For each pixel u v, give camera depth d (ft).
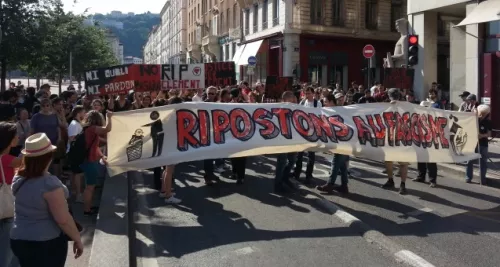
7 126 13.42
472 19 45.80
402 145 26.86
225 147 23.00
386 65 62.54
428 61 64.75
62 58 116.67
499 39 50.60
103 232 20.20
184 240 20.03
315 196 26.86
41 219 11.71
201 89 43.60
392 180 29.58
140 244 19.42
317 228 21.57
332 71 108.06
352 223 21.67
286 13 100.94
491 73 50.83
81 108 28.71
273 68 111.24
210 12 172.65
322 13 104.99
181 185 30.78
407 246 19.06
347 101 51.65
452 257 17.79
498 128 50.90
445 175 34.60
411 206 25.38
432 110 28.09
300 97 44.96
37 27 73.00
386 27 112.37
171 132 22.38
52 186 11.68
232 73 46.73
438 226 21.83
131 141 21.83
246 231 21.17
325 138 24.89
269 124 24.04
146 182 31.86
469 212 24.29
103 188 29.27
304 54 102.89
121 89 41.45
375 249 18.81
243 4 126.62
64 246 12.14
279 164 28.22
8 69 92.84
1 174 13.15
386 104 26.78
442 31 110.63
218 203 26.14
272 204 25.89
